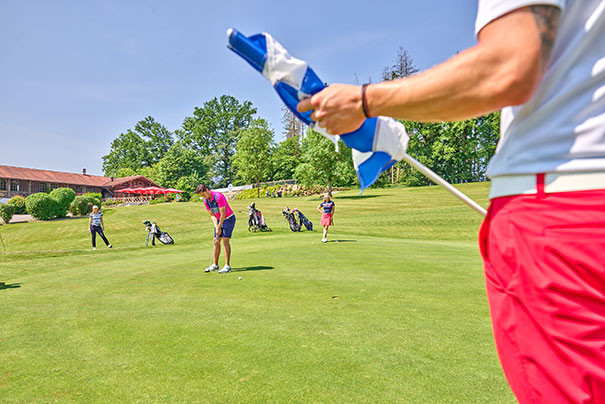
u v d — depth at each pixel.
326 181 52.81
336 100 0.90
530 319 0.79
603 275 0.70
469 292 5.05
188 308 4.48
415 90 0.80
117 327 3.80
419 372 2.57
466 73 0.73
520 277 0.79
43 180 62.53
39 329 3.82
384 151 0.99
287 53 1.00
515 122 0.84
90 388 2.47
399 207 29.95
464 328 3.50
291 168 81.69
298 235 16.86
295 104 1.02
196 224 24.67
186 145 105.12
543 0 0.69
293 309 4.27
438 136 62.19
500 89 0.71
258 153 63.50
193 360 2.87
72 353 3.12
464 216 22.72
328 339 3.25
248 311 4.24
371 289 5.27
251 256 9.50
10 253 12.27
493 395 2.24
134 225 24.88
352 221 23.02
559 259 0.73
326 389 2.35
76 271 8.14
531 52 0.69
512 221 0.81
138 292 5.57
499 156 0.88
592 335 0.72
